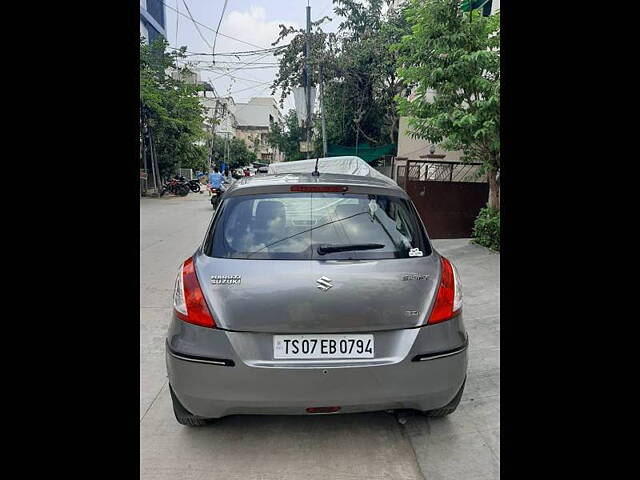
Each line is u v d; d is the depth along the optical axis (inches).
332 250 92.7
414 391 87.9
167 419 107.1
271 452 95.1
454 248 308.2
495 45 271.6
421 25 282.5
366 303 86.4
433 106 290.8
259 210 98.6
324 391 84.7
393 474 89.1
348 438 100.0
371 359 86.1
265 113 2839.6
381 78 621.6
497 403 112.4
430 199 347.9
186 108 852.0
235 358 84.4
